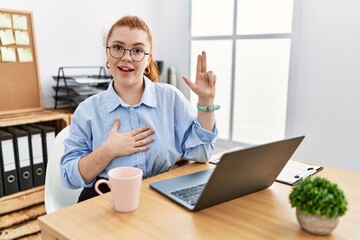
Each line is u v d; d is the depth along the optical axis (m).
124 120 1.17
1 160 1.70
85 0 2.33
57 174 1.22
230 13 2.55
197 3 2.72
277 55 2.38
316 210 0.67
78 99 2.11
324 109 2.18
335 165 2.18
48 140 1.88
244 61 2.55
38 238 1.72
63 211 0.80
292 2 2.24
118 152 1.07
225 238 0.69
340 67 2.07
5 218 1.72
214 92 1.17
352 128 2.08
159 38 2.95
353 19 1.98
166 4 2.85
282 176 1.07
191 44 2.80
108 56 1.18
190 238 0.68
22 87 2.04
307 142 2.28
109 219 0.76
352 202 0.88
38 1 2.09
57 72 2.24
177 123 1.26
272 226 0.74
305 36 2.19
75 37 2.31
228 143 2.72
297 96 2.28
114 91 1.20
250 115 2.59
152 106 1.21
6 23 1.93
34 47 2.07
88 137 1.17
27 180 1.82
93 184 1.09
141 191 0.93
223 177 0.77
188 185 0.97
